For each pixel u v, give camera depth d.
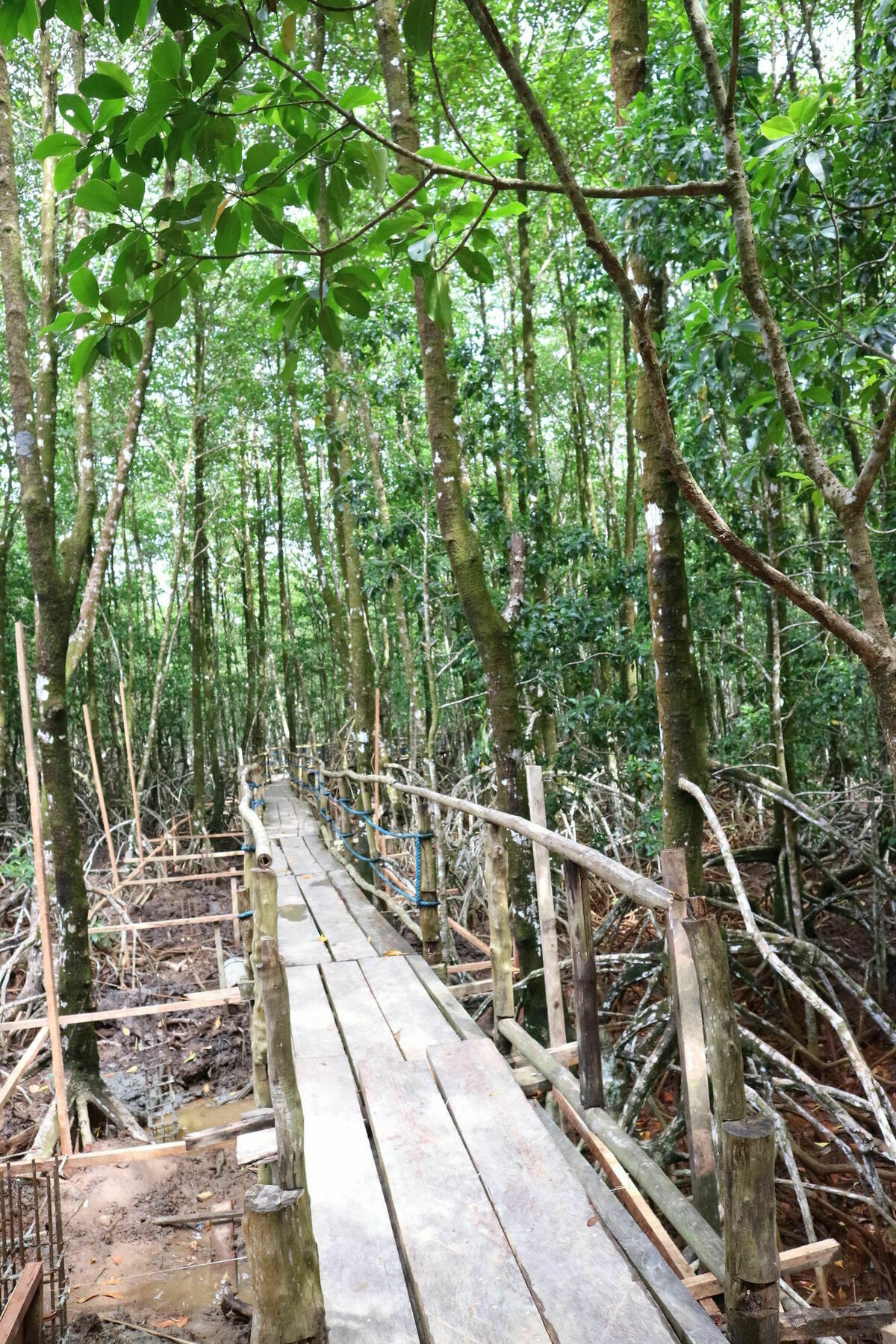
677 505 4.72
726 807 11.61
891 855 8.63
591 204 10.32
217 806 17.11
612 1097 5.35
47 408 5.92
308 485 15.82
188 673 23.34
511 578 6.72
